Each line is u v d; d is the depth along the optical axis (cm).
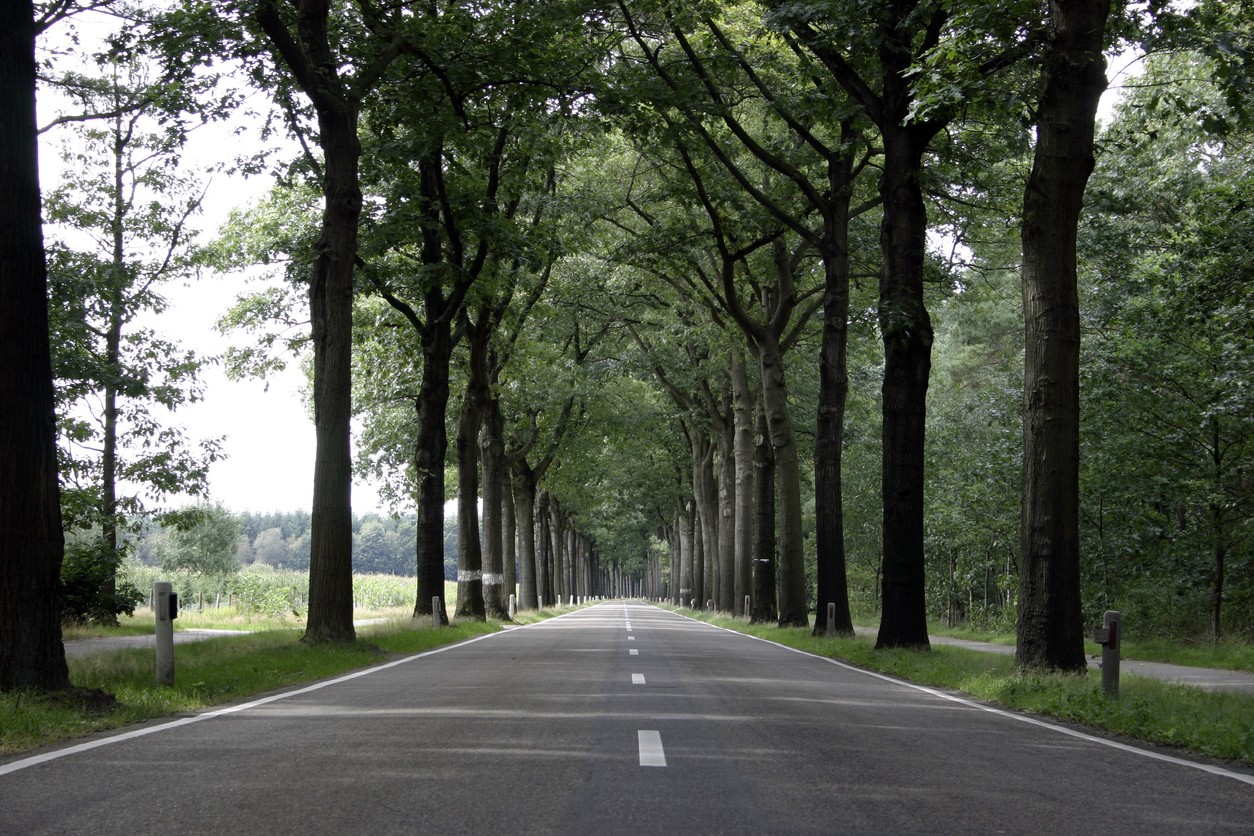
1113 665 1215
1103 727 1025
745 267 3136
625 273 3697
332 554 1917
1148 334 2594
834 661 1953
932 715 1066
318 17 1909
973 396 4181
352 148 1988
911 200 1978
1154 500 2662
